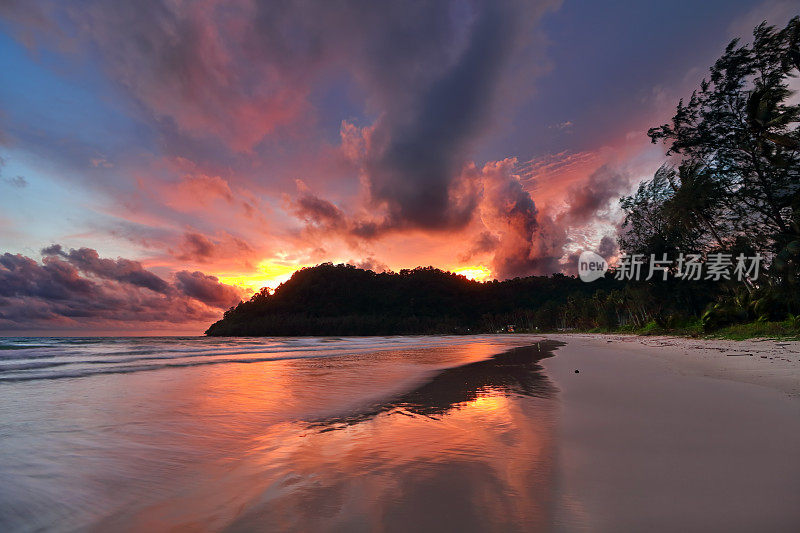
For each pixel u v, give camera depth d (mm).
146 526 2791
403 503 3000
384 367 14883
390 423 5801
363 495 3184
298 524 2711
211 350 27234
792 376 8352
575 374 10883
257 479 3625
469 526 2609
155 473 3844
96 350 25656
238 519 2830
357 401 7734
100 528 2785
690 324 35938
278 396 8320
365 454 4281
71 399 7918
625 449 4152
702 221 35875
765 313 25766
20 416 6367
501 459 3969
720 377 8945
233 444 4828
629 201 44875
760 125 30453
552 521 2641
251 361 18094
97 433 5340
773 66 30516
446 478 3496
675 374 9859
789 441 4309
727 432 4672
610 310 75625
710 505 2807
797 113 28438
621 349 21109
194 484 3553
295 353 24562
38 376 11875
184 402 7617
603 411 6031
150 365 15703
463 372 12688
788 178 29391
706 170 34000
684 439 4445
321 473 3725
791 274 25125
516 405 6652
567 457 3955
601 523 2590
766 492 3018
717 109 32625
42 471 3896
